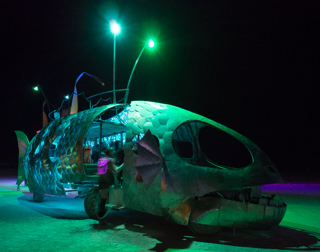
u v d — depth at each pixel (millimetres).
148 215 6922
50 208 7648
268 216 4910
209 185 4828
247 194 5133
